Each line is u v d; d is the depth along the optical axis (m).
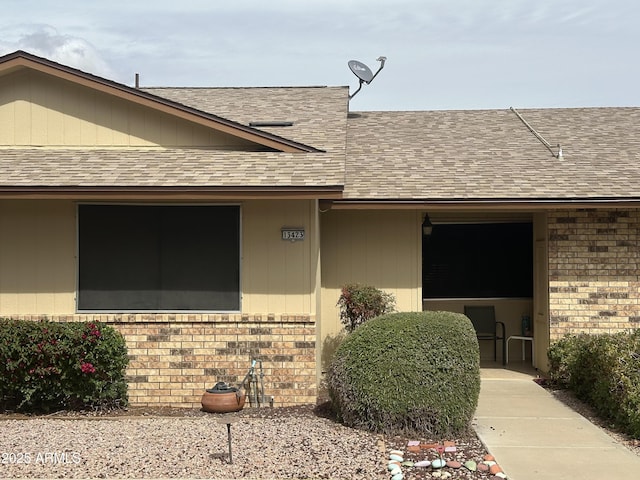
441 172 12.71
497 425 9.15
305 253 10.36
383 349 8.63
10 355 9.45
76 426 8.93
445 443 8.13
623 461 7.62
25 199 10.30
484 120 16.48
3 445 7.98
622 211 11.94
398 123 16.34
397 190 11.77
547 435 8.67
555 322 11.94
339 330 12.44
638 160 13.18
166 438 8.26
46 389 9.63
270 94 16.58
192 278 10.34
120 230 10.38
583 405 10.29
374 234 12.49
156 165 10.72
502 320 14.14
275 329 10.27
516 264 14.16
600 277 11.92
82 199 10.29
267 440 8.18
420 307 12.35
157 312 10.28
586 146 14.19
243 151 11.51
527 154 13.73
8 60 11.11
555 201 11.34
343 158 11.12
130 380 10.25
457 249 14.22
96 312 10.33
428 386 8.42
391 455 7.57
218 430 8.66
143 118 11.54
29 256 10.41
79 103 11.55
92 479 6.83
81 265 10.38
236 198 10.04
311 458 7.49
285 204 10.38
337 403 9.04
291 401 10.22
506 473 7.21
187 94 16.62
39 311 10.37
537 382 11.91
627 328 11.84
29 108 11.55
